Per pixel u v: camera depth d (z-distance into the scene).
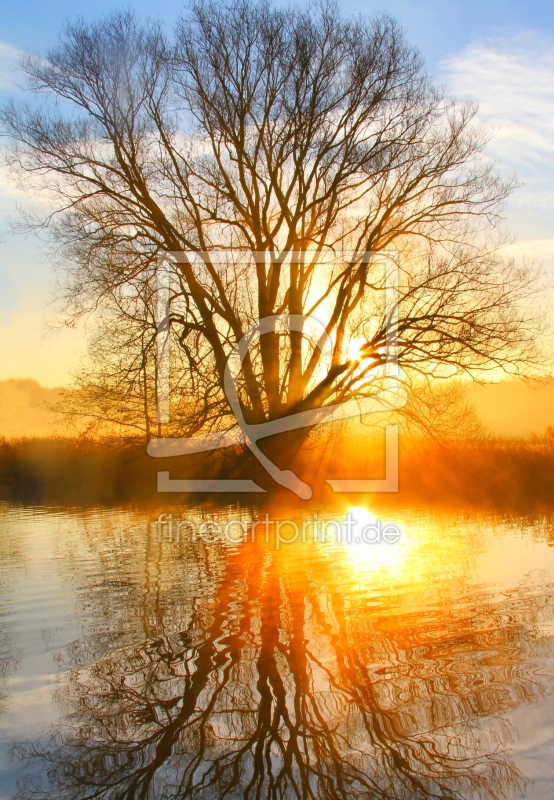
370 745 5.48
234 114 22.22
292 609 9.06
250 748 5.49
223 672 6.93
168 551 13.45
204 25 21.61
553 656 7.07
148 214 22.59
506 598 9.33
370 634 7.96
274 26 21.48
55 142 21.27
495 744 5.41
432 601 9.30
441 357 21.50
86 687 6.64
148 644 7.77
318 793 4.88
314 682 6.64
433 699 6.19
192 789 4.94
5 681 6.80
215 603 9.43
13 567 12.09
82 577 11.16
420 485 23.25
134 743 5.63
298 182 22.92
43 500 23.56
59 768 5.25
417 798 4.71
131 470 24.78
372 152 21.94
